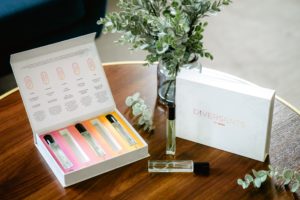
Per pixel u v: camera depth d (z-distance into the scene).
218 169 1.13
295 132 1.21
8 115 1.29
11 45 2.01
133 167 1.14
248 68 2.30
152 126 1.24
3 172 1.13
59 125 1.20
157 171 1.12
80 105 1.22
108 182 1.10
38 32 2.05
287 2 2.85
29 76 1.17
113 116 1.23
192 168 1.12
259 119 1.09
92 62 1.23
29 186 1.09
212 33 2.55
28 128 1.25
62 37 2.16
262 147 1.12
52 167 1.13
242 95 1.08
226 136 1.15
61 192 1.08
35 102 1.17
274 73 2.28
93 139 1.17
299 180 1.05
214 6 1.18
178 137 1.22
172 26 1.08
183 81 1.13
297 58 2.38
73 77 1.21
